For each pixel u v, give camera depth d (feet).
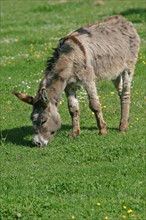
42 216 69.21
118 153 90.07
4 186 78.28
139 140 96.02
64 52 95.35
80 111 114.52
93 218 68.28
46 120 93.04
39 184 78.79
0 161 89.30
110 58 100.07
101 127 99.81
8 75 145.89
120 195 74.69
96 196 74.84
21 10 269.03
